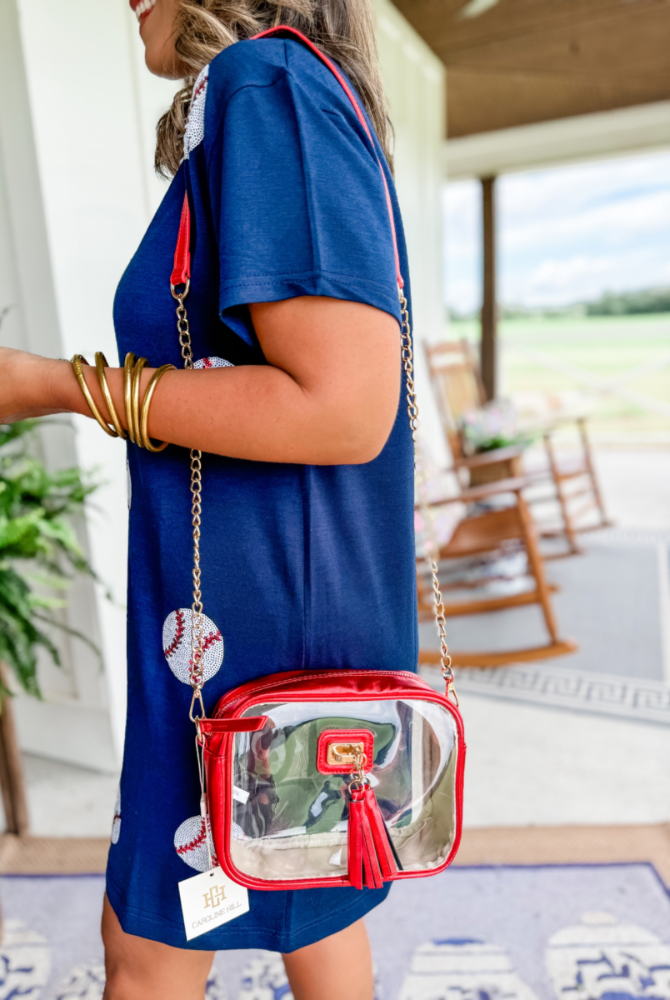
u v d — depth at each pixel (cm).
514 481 246
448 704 61
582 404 750
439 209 429
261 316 51
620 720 212
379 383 50
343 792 61
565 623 289
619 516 448
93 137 163
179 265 58
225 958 128
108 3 164
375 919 136
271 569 60
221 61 54
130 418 55
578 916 136
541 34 367
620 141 520
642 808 170
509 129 538
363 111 59
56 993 121
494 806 172
